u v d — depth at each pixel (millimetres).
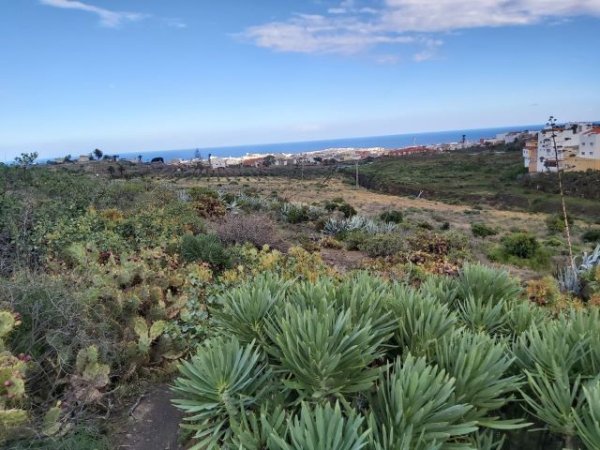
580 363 1821
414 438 1410
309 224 15984
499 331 2363
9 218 5062
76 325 2773
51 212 6641
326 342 1681
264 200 20562
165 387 2953
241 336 2146
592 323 1999
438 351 1774
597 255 9281
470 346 1748
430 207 39844
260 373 1888
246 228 8906
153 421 2529
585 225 28625
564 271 8828
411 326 2004
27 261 4566
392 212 23781
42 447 2049
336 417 1365
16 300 2729
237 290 2441
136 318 3174
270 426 1485
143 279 4035
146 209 9453
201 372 1831
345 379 1704
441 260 9219
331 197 39156
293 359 1724
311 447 1306
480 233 21562
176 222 8602
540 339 1969
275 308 2154
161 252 6020
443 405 1494
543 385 1635
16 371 2062
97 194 9734
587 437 1362
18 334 2635
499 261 12133
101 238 6129
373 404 1647
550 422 1517
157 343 3205
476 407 1612
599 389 1429
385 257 9602
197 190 15914
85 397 2389
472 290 2785
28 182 8086
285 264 6512
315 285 2441
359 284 2400
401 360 1889
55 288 2902
